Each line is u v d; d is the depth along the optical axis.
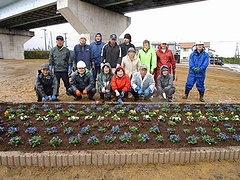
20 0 20.70
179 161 2.96
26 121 3.87
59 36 5.68
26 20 27.12
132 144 3.12
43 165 2.78
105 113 4.30
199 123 3.99
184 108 4.72
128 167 2.81
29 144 3.04
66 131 3.41
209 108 4.88
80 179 2.56
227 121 4.20
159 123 3.93
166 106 4.80
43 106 4.57
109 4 18.02
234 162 3.01
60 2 16.05
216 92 8.21
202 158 3.01
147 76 5.58
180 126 3.85
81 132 3.38
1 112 4.30
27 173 2.65
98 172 2.70
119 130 3.53
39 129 3.55
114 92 5.88
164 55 6.12
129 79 5.69
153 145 3.12
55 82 5.46
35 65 19.98
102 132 3.47
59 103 4.84
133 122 3.92
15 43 36.78
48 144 3.04
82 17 16.92
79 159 2.80
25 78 11.16
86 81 5.78
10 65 19.59
